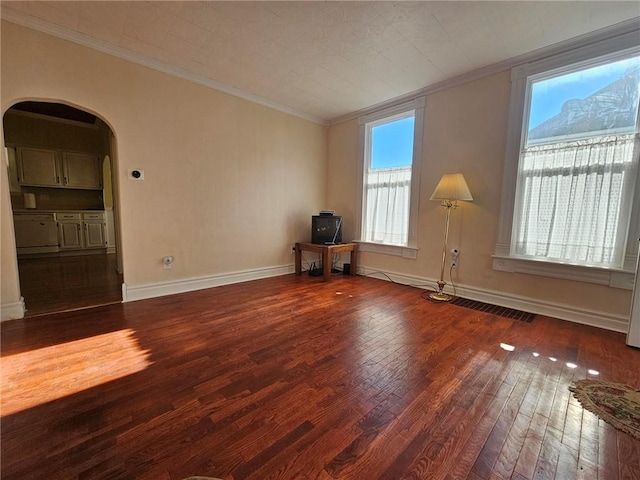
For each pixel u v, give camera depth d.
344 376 1.72
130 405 1.44
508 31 2.38
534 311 2.81
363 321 2.58
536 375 1.74
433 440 1.24
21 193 5.46
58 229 5.57
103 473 1.06
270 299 3.18
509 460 1.14
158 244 3.19
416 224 3.73
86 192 6.27
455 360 1.92
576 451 1.19
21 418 1.33
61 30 2.45
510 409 1.44
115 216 4.03
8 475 1.05
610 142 2.38
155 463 1.11
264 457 1.15
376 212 4.28
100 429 1.28
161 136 3.11
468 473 1.08
